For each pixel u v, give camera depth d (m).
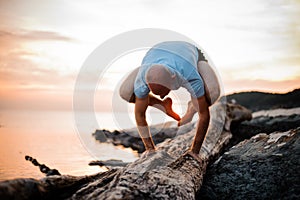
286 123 6.45
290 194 3.12
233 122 6.09
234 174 3.59
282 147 3.88
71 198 2.54
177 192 2.71
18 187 2.33
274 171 3.46
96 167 4.26
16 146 5.55
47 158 4.73
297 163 3.47
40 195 2.48
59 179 2.72
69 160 4.66
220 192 3.37
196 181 3.13
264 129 6.21
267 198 3.18
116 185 2.64
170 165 3.18
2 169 4.11
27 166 4.30
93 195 2.51
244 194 3.28
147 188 2.64
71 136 6.70
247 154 3.97
